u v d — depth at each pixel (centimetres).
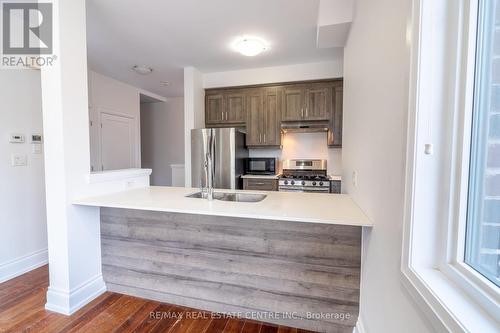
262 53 330
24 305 190
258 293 178
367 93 141
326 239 164
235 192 224
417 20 78
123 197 194
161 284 200
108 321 174
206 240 188
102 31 267
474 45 71
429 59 77
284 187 357
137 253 205
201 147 357
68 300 180
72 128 181
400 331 90
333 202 176
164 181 576
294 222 169
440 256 78
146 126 583
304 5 221
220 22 250
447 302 63
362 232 155
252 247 178
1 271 223
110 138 423
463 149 72
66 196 178
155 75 412
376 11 124
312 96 369
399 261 90
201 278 191
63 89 174
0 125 222
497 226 63
